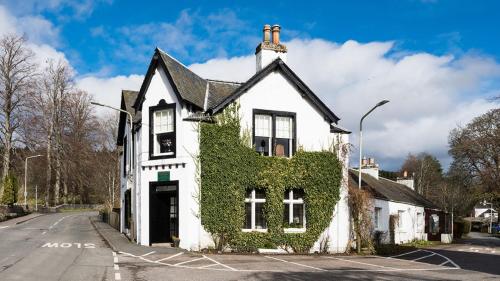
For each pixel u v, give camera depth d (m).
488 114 47.22
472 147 47.69
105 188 68.38
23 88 59.16
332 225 23.22
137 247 21.00
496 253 25.75
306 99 23.48
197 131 21.05
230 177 21.17
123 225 29.50
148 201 21.84
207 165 20.95
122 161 31.69
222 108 21.55
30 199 76.19
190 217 20.62
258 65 24.02
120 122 31.22
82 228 34.88
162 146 21.89
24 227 34.41
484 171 47.44
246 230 21.50
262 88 22.53
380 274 15.38
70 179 74.94
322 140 23.61
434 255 23.64
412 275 15.32
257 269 15.85
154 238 21.75
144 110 22.34
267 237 21.56
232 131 21.50
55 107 68.44
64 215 56.62
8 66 58.44
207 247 20.77
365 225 23.72
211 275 14.14
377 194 28.22
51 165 69.38
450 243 36.97
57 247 20.89
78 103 70.88
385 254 23.61
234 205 21.12
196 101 21.56
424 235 37.66
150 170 21.86
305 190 22.69
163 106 21.84
